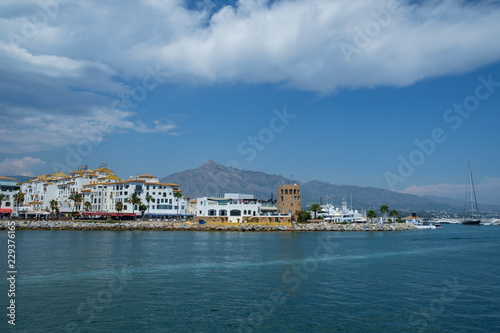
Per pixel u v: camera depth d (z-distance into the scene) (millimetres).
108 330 36469
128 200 193250
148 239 124625
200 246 104062
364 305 45469
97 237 130125
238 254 87062
